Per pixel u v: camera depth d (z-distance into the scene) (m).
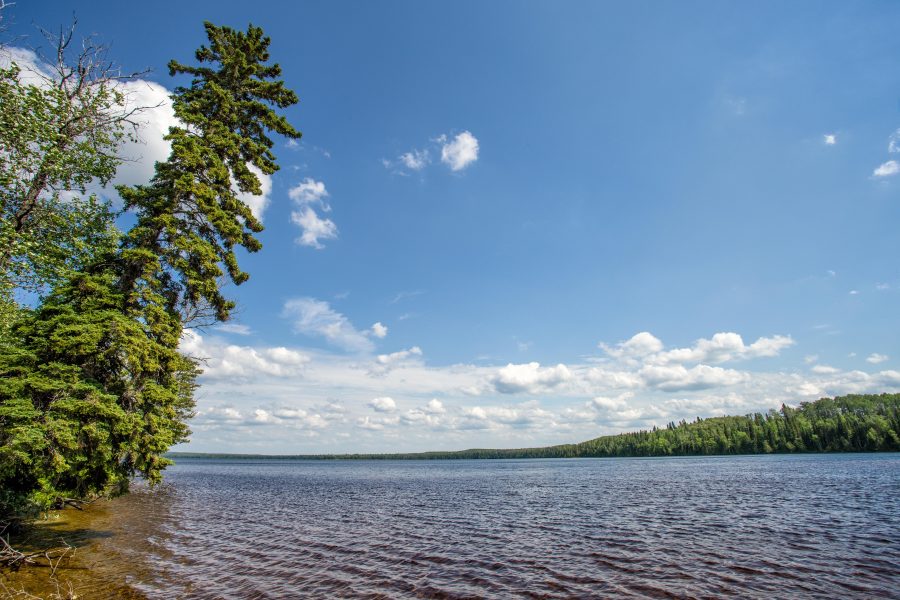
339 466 155.62
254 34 21.42
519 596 12.11
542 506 31.23
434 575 14.05
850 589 12.23
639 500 33.19
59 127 12.41
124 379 14.48
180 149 15.84
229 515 26.97
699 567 14.53
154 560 15.12
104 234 15.97
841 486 38.31
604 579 13.48
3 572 12.09
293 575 13.92
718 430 146.38
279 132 20.91
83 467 13.16
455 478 69.56
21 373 12.18
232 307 18.45
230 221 17.56
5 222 11.68
